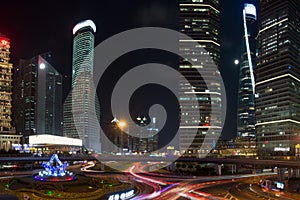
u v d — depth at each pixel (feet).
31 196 290.35
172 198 331.98
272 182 428.15
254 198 338.75
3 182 353.31
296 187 401.08
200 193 367.45
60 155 626.23
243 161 504.02
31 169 618.85
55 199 283.38
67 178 354.74
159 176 550.36
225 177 553.23
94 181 362.94
